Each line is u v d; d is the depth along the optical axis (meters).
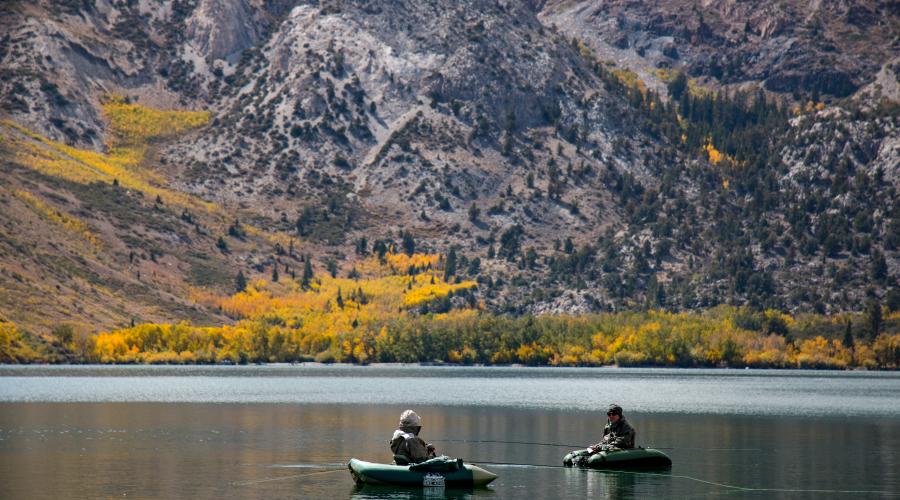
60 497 104.25
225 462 131.38
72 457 136.25
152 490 108.69
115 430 176.12
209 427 183.00
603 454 124.25
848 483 115.50
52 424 187.75
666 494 108.06
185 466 127.44
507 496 105.88
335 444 153.38
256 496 104.75
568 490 109.94
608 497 105.88
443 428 187.38
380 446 150.38
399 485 109.94
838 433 179.50
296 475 120.19
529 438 167.88
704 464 131.62
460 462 110.38
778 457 140.00
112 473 121.44
